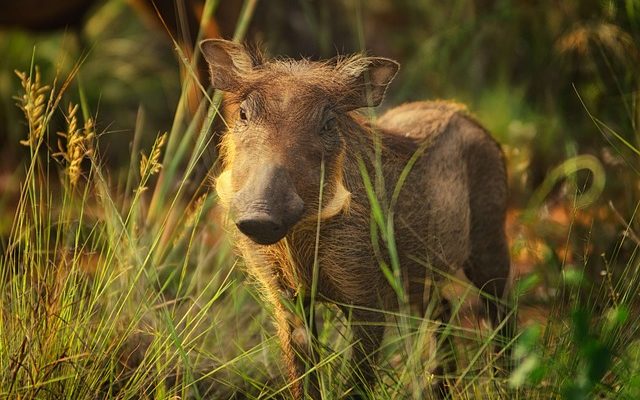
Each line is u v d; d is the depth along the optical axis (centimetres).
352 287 836
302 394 848
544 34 1395
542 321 988
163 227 869
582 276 848
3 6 1405
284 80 803
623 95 1110
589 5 1291
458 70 1584
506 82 1578
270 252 841
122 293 873
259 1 1348
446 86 1611
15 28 1445
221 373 936
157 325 923
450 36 1531
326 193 788
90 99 1717
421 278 906
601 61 1235
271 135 770
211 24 1290
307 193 769
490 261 1001
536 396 781
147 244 990
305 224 802
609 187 1157
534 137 1394
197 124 1108
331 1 1599
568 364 773
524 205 1351
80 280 847
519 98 1544
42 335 797
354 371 827
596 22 1241
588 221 1147
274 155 757
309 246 824
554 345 833
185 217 1105
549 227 1203
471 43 1552
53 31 1475
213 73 841
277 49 1433
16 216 859
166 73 1828
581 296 964
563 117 1322
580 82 1303
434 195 911
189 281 1047
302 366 851
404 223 873
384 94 852
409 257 886
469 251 991
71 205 888
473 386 826
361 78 841
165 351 834
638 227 1057
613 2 1195
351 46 1598
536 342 806
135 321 850
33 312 802
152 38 1886
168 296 1043
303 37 1486
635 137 1129
